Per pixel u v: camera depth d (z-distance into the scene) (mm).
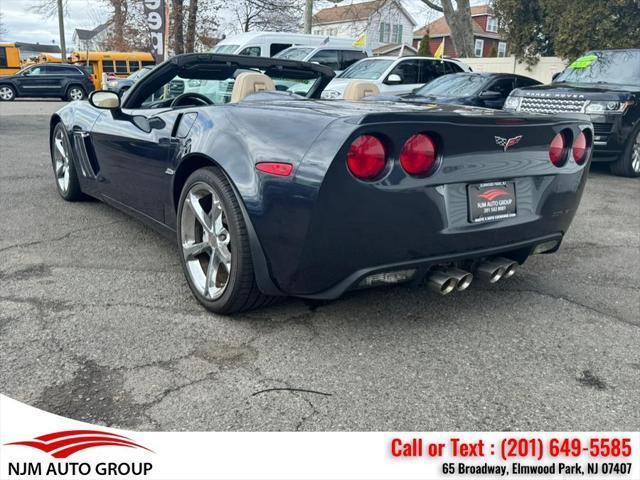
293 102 3016
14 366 2402
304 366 2482
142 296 3162
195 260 3072
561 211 3000
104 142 3994
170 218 3336
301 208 2342
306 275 2453
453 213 2553
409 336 2793
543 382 2430
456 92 9594
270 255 2520
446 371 2488
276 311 3020
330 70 4137
